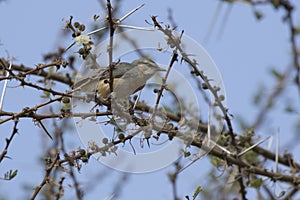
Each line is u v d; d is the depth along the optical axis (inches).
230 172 508.1
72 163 407.2
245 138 508.7
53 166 412.2
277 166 490.0
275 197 498.6
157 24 385.1
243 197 483.5
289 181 498.9
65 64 402.6
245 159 532.1
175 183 480.7
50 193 469.7
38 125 398.6
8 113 395.9
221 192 494.0
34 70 398.9
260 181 477.1
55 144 486.9
